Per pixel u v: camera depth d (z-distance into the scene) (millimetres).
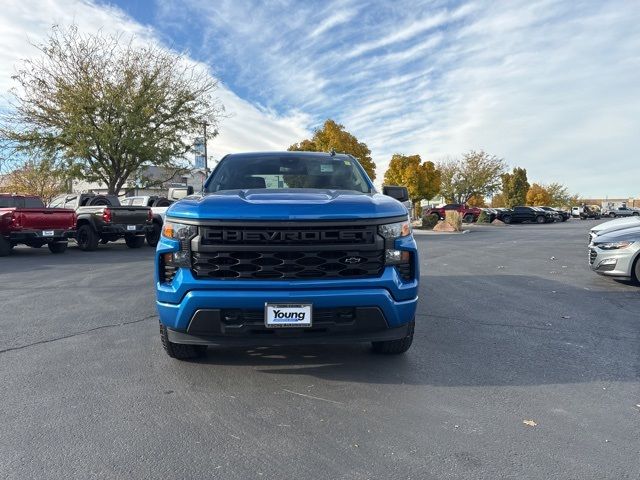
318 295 3195
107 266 10672
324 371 3752
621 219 9805
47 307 6145
